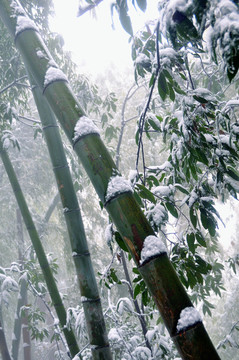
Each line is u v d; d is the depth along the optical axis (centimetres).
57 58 470
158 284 119
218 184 167
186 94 158
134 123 645
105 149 141
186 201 190
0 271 371
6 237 729
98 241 731
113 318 298
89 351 304
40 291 454
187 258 188
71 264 672
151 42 181
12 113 358
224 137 167
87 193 694
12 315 730
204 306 377
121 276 623
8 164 327
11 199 720
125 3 138
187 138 157
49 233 753
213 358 111
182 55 158
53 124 242
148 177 199
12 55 397
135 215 128
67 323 279
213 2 92
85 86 454
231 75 91
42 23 454
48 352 793
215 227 181
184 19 99
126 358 316
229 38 87
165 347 271
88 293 202
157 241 124
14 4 181
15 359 446
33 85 254
